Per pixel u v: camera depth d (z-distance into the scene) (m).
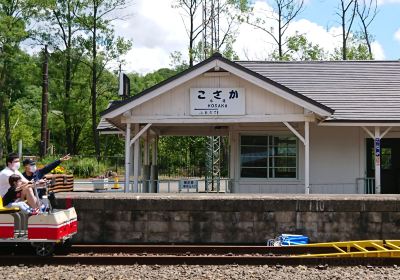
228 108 15.77
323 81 19.86
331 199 12.08
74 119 47.03
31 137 52.38
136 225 12.17
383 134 16.95
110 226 12.20
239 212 12.10
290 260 9.33
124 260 9.43
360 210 12.06
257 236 12.09
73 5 45.16
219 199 12.11
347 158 18.47
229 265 9.23
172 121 15.80
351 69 20.61
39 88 57.34
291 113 15.66
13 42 40.62
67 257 9.46
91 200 12.18
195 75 15.50
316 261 9.32
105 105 48.22
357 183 18.39
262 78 15.32
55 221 9.64
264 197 12.19
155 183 21.06
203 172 43.28
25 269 9.01
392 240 11.10
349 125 16.92
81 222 12.20
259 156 18.69
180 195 12.87
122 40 46.22
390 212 12.07
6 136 47.59
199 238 12.10
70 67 46.94
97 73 47.59
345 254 9.37
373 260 9.30
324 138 18.50
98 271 8.76
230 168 18.98
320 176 18.45
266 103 15.72
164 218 12.16
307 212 12.10
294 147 18.62
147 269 8.95
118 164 43.69
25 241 9.65
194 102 15.77
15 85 45.84
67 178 23.69
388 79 19.84
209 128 20.64
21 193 10.05
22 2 41.12
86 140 52.34
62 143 54.28
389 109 17.58
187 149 47.81
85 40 45.97
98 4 45.25
